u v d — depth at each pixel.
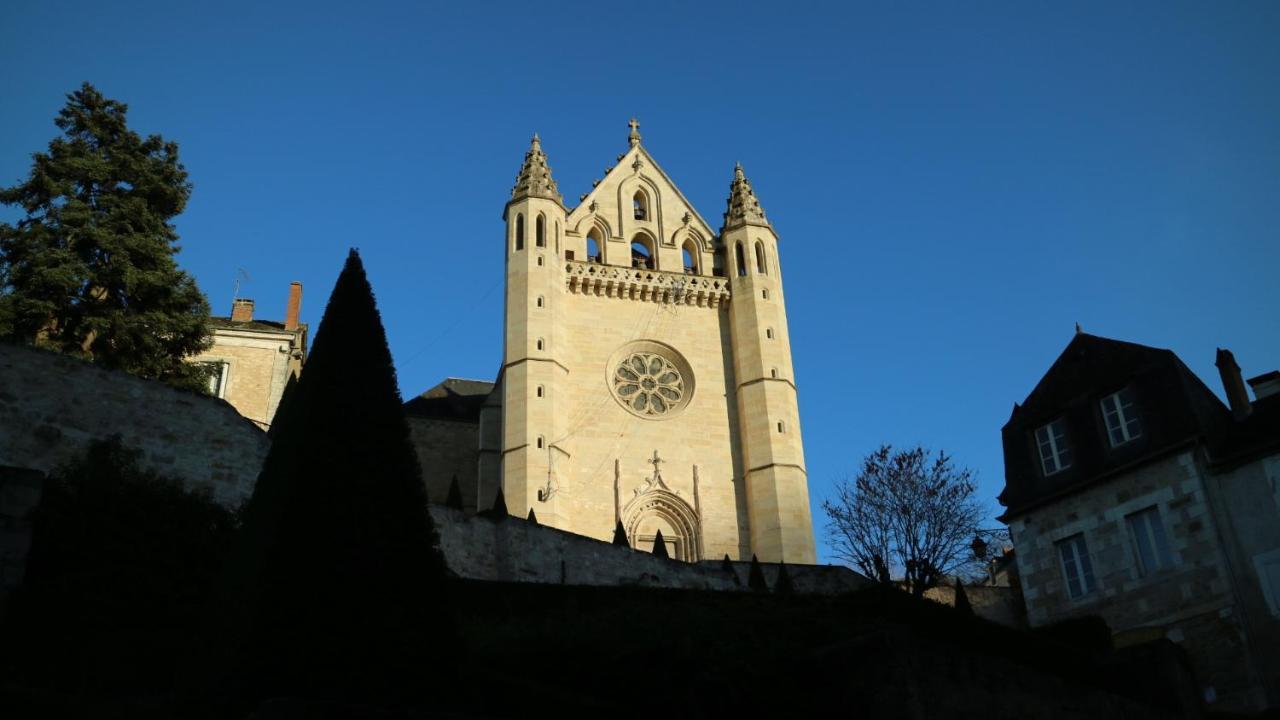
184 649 22.08
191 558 23.59
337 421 20.17
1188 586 31.00
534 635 23.86
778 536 59.16
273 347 48.94
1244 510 30.77
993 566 58.06
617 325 65.50
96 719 18.55
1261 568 29.91
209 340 42.19
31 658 20.45
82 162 40.22
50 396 25.89
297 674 17.16
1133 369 34.91
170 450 27.22
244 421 28.73
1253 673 28.86
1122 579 32.66
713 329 67.00
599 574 39.91
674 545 60.00
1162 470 32.66
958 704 22.31
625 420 62.38
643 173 73.00
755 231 69.44
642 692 21.55
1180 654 29.19
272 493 19.48
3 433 24.98
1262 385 34.19
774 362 64.50
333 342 21.38
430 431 72.81
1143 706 25.91
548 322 62.94
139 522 23.44
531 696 19.41
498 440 66.44
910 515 51.75
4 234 38.50
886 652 22.17
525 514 56.94
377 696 17.47
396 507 19.64
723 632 24.42
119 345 38.34
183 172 42.91
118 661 21.33
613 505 59.66
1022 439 37.47
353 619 17.98
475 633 24.00
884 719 21.61
